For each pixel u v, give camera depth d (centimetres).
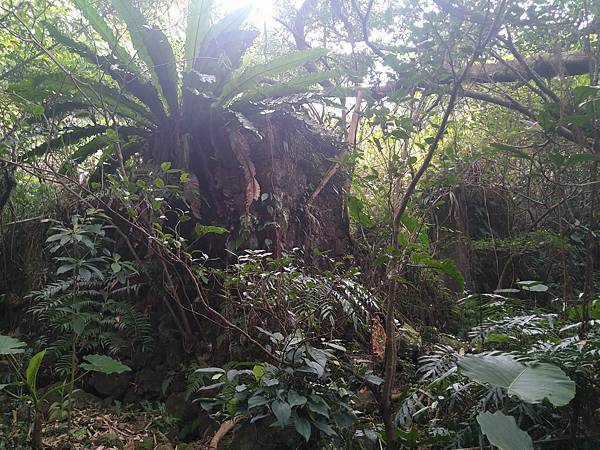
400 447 223
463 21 237
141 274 343
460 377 234
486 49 229
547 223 489
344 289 241
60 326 317
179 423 296
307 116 410
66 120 434
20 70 402
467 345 308
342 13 394
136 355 336
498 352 222
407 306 425
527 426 231
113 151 350
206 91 369
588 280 235
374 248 303
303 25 492
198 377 285
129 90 366
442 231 485
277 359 215
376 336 309
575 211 376
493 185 477
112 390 322
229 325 232
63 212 414
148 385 323
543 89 292
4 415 279
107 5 403
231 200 361
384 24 298
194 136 376
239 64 393
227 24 376
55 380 332
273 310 239
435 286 441
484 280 533
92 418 290
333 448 210
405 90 228
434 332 392
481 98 390
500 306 328
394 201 316
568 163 218
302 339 212
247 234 348
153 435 278
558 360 208
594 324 234
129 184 275
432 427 235
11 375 315
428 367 253
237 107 378
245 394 205
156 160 376
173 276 339
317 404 198
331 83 439
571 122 213
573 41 288
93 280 334
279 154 381
